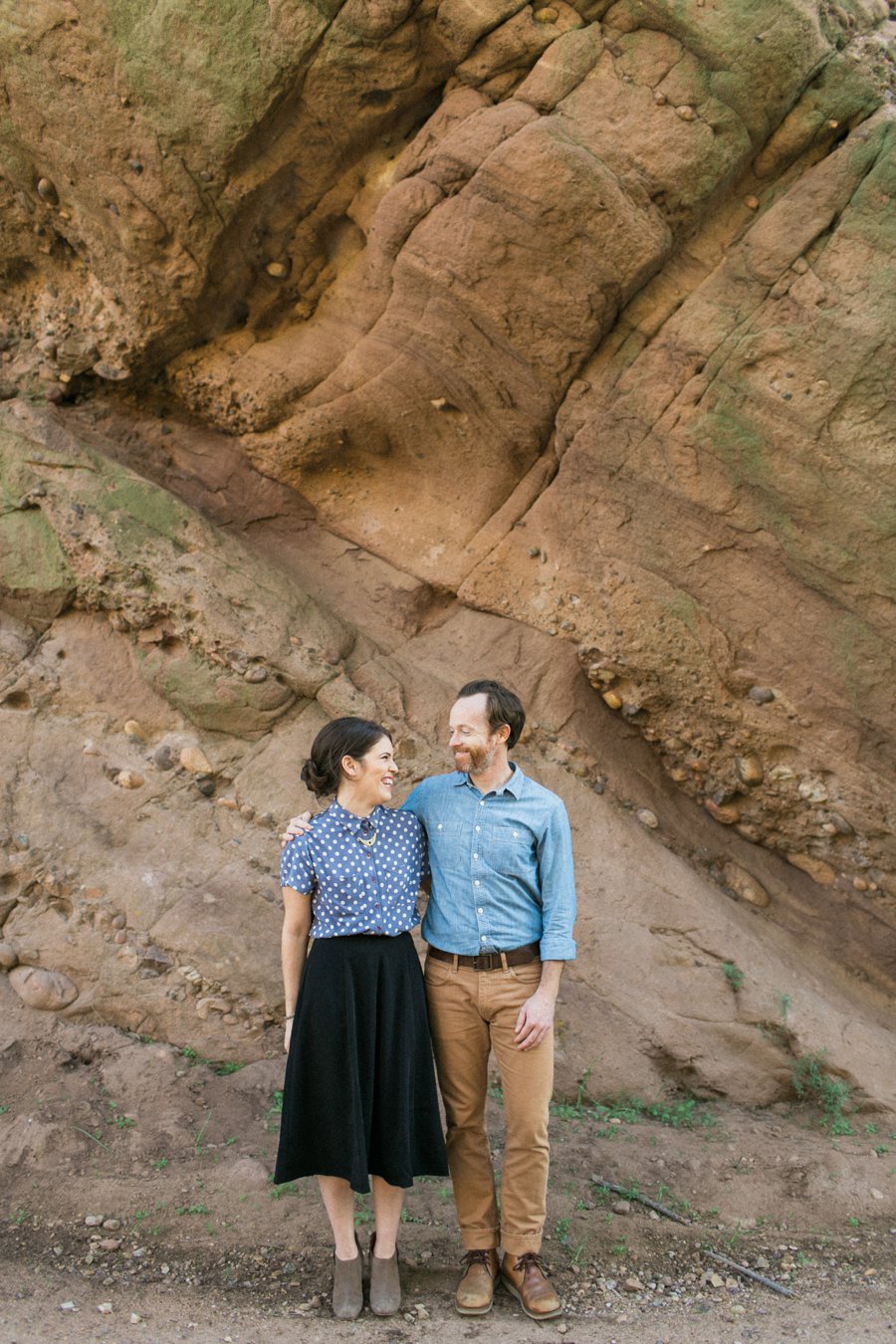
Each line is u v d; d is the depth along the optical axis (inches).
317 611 203.9
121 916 171.0
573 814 192.9
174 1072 157.1
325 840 121.1
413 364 198.7
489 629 209.9
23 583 193.9
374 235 188.5
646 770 206.5
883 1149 160.9
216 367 212.5
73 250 209.5
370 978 118.0
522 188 171.5
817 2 166.4
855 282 170.2
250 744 192.7
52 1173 139.2
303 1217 134.0
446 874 124.2
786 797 194.4
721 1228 142.6
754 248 176.7
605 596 198.5
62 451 203.5
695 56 166.7
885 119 167.9
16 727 185.9
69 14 172.1
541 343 188.2
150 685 193.9
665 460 187.0
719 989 178.2
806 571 182.7
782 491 179.5
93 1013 164.2
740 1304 126.1
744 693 192.7
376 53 170.6
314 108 177.3
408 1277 126.3
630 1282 129.2
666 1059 172.2
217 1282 124.0
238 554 203.8
